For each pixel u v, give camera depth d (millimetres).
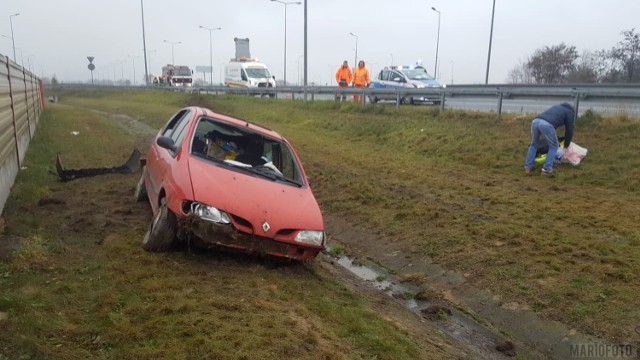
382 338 4035
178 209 4938
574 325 4680
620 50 31234
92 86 58188
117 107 33750
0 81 7230
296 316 4105
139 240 5484
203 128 6055
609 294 4980
